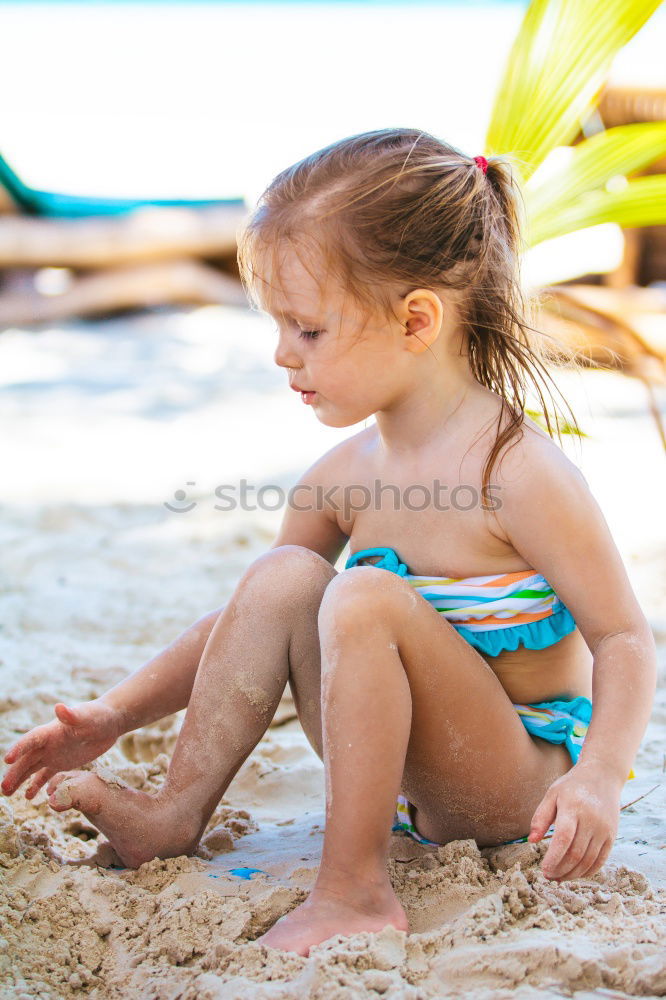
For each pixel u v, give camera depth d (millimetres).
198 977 1438
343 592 1587
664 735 2348
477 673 1653
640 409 5980
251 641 1729
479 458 1713
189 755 1760
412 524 1778
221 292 10305
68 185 11586
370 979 1388
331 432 6043
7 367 8211
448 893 1607
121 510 4574
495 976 1416
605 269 7512
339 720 1551
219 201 10516
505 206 1841
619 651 1642
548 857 1486
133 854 1747
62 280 10742
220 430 6156
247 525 4285
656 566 3551
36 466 5414
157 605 3342
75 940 1571
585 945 1449
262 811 2119
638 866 1765
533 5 2547
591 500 1689
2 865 1726
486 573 1736
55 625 3133
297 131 13172
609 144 2633
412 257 1663
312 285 1652
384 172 1681
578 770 1552
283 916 1585
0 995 1434
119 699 1865
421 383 1730
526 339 1837
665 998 1379
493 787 1701
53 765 1843
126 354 8633
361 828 1541
